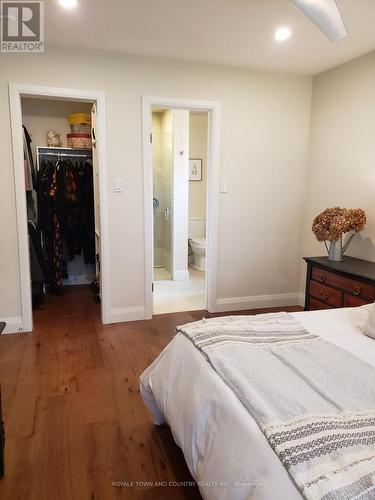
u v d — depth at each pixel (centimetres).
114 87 312
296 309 392
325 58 318
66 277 455
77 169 421
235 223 370
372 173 304
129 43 288
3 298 313
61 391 229
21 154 298
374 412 110
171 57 319
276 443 98
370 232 306
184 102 332
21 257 310
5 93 287
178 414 145
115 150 321
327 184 357
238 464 102
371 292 242
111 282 339
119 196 328
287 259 396
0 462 159
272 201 379
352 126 323
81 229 427
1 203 300
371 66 301
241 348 152
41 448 179
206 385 135
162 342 304
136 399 222
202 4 224
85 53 301
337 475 87
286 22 249
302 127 376
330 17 197
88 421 201
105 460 172
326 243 354
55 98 307
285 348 154
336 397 116
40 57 291
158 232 558
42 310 379
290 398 116
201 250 551
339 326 188
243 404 116
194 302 411
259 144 364
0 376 247
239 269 380
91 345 297
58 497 152
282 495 87
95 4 224
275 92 360
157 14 238
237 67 343
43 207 410
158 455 176
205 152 600
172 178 493
